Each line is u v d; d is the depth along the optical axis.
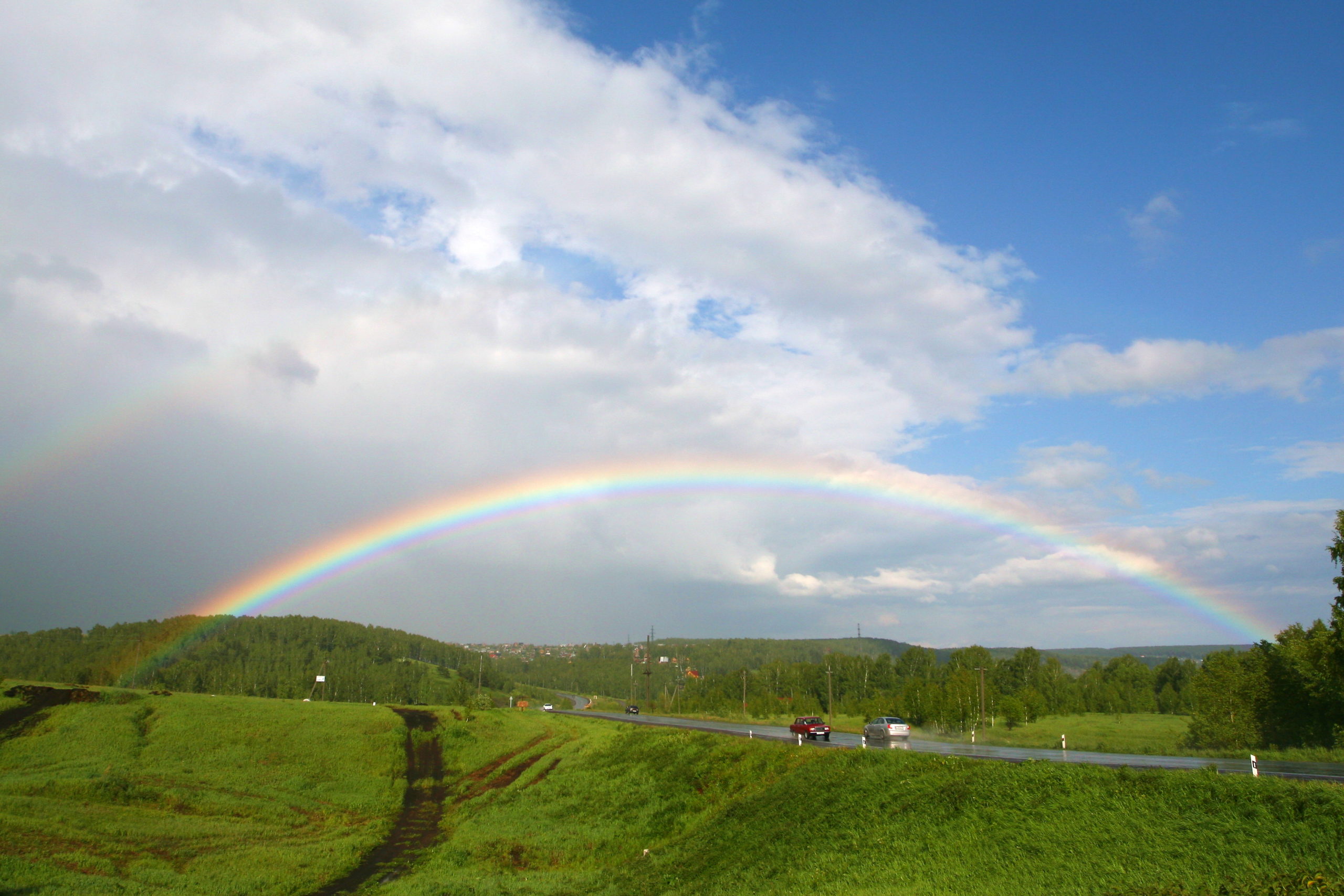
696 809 48.25
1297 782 22.80
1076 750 52.56
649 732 73.38
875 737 62.50
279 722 94.81
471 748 92.50
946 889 22.66
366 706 116.06
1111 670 197.62
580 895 38.94
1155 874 20.22
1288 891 17.38
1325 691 61.53
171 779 73.81
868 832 29.56
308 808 69.81
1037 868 22.39
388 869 52.09
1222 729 70.81
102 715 90.69
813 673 197.25
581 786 64.19
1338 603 52.75
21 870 42.69
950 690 119.69
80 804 62.19
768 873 30.06
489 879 44.91
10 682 103.19
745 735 64.62
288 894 45.59
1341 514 52.09
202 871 47.72
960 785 29.67
